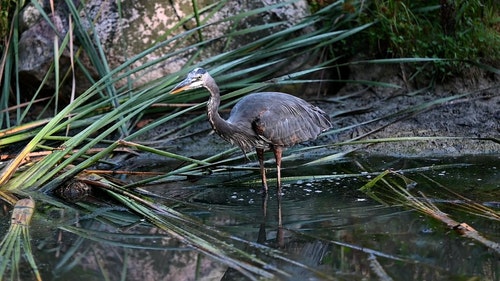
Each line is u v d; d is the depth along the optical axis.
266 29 12.83
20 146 11.40
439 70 12.74
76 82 12.59
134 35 12.55
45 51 12.58
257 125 9.34
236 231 8.31
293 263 7.35
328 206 9.01
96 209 9.32
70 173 9.73
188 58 12.53
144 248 7.98
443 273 7.00
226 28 12.77
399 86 12.27
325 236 8.02
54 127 10.38
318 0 13.42
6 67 12.27
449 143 11.09
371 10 13.32
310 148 10.30
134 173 10.12
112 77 12.23
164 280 7.11
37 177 9.88
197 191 9.84
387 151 11.11
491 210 8.49
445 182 9.59
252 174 10.35
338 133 11.69
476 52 12.52
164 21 12.62
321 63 12.99
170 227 8.48
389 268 7.14
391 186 9.48
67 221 8.87
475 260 7.27
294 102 9.77
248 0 12.95
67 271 7.36
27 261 7.61
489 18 12.88
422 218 8.45
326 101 12.84
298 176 9.95
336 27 12.80
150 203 9.23
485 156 10.72
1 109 11.91
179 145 11.70
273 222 8.56
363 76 13.27
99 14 12.48
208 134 11.96
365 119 12.05
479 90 12.12
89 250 7.92
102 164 11.07
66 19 12.77
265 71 12.57
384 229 8.16
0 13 13.24
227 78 11.48
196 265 7.47
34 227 8.63
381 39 13.10
